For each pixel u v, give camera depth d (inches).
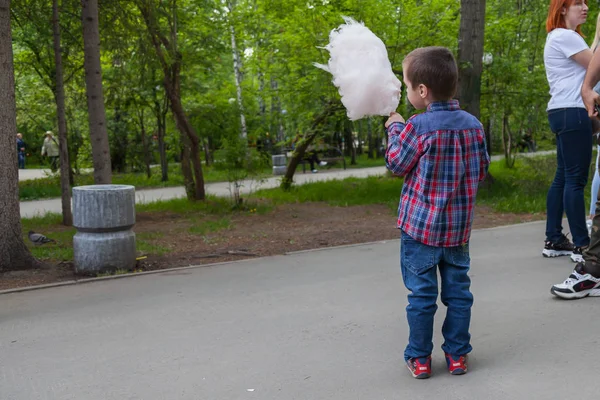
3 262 239.5
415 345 123.3
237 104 742.5
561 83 201.3
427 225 118.1
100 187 241.3
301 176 784.9
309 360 135.7
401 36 476.4
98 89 338.3
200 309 178.7
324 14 473.1
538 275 198.5
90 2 333.7
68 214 398.3
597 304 164.2
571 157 203.9
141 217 418.9
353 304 177.3
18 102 797.2
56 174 784.3
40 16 403.5
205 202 480.7
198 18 495.2
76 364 138.5
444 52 118.5
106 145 345.1
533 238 265.9
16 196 243.9
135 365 136.6
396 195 495.2
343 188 548.4
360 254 253.0
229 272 227.0
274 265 237.0
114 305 186.4
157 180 772.0
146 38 407.2
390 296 184.5
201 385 124.6
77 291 205.3
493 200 426.6
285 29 511.8
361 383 122.6
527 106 538.0
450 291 123.7
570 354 131.8
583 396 112.3
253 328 159.0
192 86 656.4
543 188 462.3
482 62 478.0
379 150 1124.5
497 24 544.4
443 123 116.2
